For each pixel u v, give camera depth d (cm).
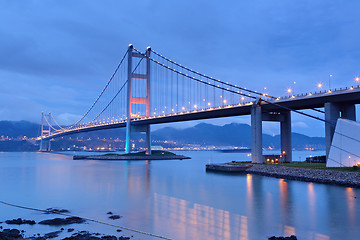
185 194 4075
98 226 2572
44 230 2480
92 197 3919
